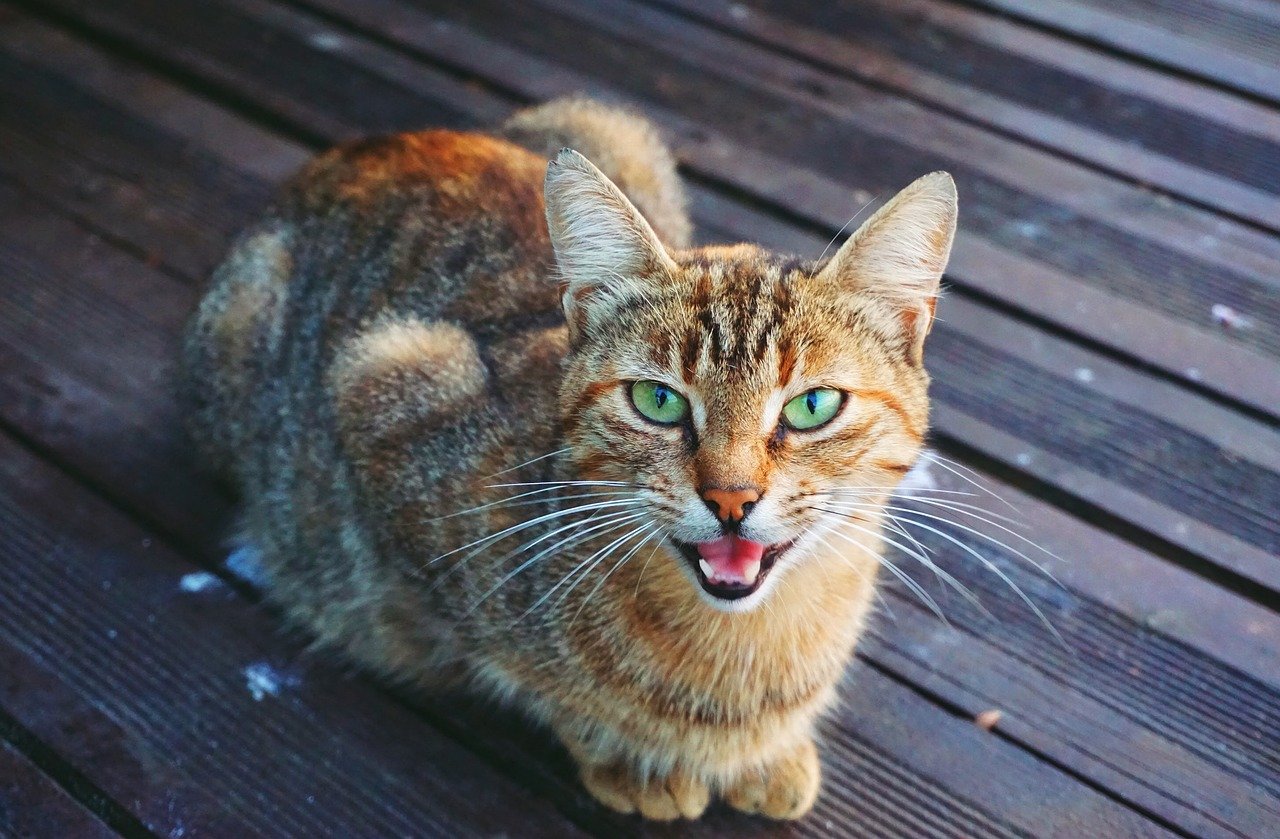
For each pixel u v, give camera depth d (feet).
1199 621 2.39
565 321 2.19
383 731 2.26
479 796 2.20
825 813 2.21
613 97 3.16
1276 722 2.30
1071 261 2.86
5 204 2.91
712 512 1.98
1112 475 2.56
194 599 2.38
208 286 2.50
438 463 2.21
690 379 2.00
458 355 2.26
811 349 1.99
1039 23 3.34
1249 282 2.83
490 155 2.47
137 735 2.24
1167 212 2.95
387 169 2.44
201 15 3.34
